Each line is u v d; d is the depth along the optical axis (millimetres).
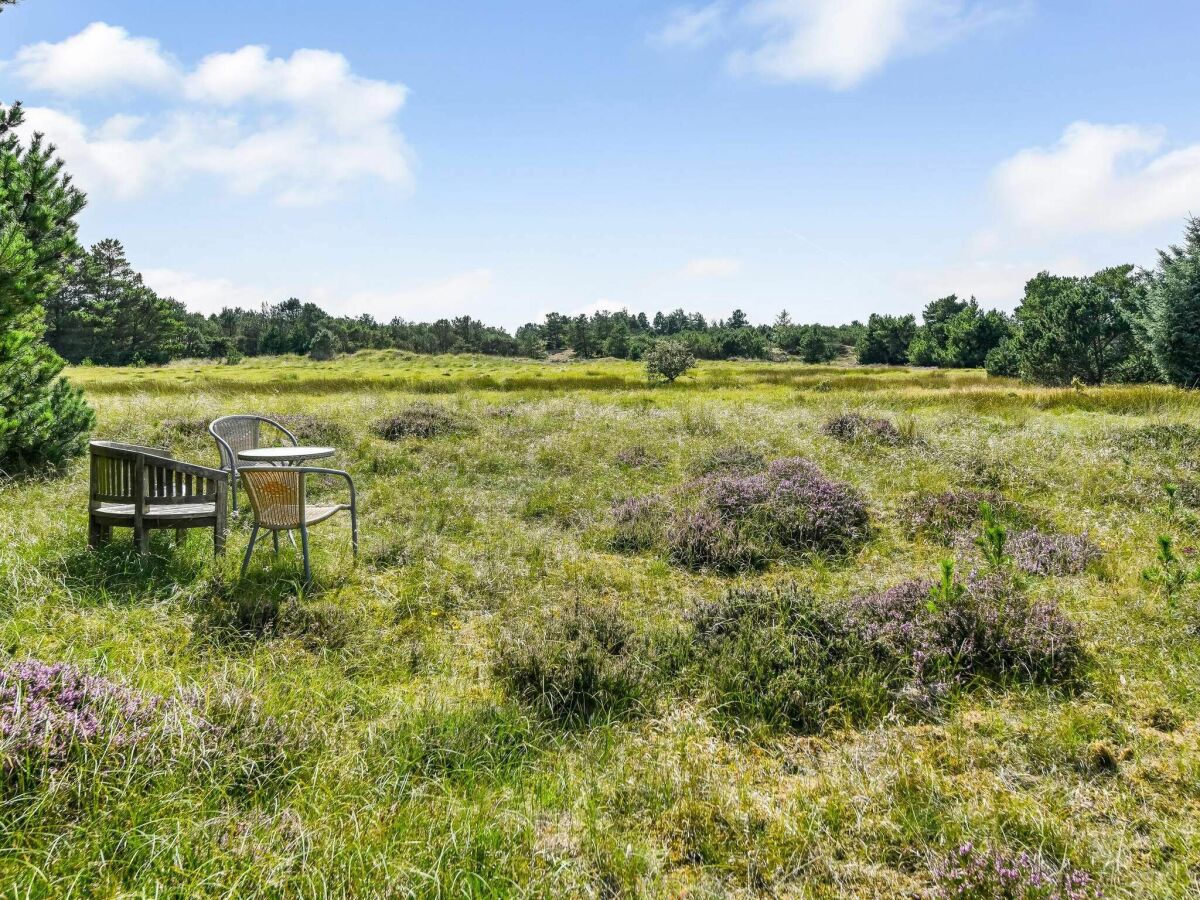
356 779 3109
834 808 3109
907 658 4484
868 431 12125
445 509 8352
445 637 5039
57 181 9883
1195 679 4234
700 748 3689
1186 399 17469
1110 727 3863
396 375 48750
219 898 2350
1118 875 2701
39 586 4957
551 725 3898
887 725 3953
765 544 6988
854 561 6867
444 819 2871
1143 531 7348
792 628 4746
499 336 125562
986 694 4238
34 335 9312
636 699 4148
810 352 100875
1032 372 37969
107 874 2408
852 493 8281
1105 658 4613
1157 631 4914
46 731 2844
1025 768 3486
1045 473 9539
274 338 116625
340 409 15852
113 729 2986
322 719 3531
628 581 6223
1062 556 6500
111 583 5281
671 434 13031
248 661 4203
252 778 3053
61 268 9891
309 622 4871
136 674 3799
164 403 16656
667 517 7836
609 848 2818
